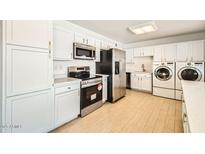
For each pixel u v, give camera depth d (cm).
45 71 171
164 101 360
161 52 405
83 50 289
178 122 225
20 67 140
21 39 140
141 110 288
